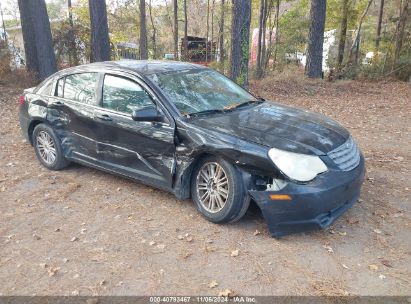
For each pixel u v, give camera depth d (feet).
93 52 53.42
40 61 46.16
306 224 12.34
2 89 42.98
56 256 12.57
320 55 56.03
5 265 12.17
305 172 12.14
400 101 42.14
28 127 20.11
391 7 77.66
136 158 15.65
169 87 15.47
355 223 14.15
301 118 15.02
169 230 13.85
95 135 16.88
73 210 15.56
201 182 14.19
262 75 56.85
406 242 12.99
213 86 16.78
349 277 11.24
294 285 10.93
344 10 72.43
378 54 69.00
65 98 18.28
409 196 16.38
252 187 12.75
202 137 13.50
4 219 14.98
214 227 13.91
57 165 19.21
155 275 11.50
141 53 60.44
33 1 44.39
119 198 16.44
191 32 106.73
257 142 12.76
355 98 43.86
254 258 12.14
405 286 10.85
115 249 12.84
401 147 23.79
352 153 13.76
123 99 16.01
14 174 19.27
